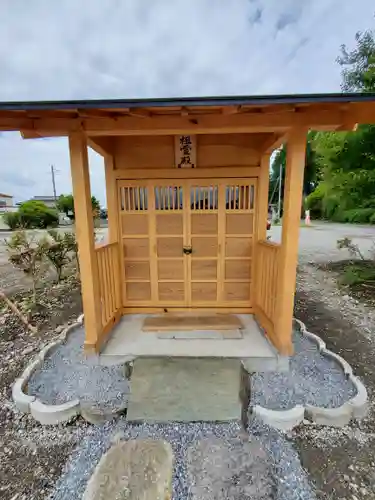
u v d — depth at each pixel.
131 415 2.13
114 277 3.30
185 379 2.37
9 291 5.39
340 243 7.28
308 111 2.21
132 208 3.36
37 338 3.53
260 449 1.87
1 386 2.57
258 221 3.32
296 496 1.57
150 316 3.45
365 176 6.38
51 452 1.88
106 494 1.57
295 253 2.47
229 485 1.62
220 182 3.28
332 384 2.49
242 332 3.03
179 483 1.64
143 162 3.29
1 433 2.04
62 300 4.91
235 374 2.40
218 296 3.50
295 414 2.08
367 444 1.92
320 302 4.94
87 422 2.14
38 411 2.13
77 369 2.72
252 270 3.42
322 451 1.87
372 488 1.62
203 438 1.96
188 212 3.35
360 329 3.82
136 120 2.28
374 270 6.08
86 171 2.48
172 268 3.47
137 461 1.78
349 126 2.40
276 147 2.94
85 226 2.52
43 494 1.60
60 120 2.29
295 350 3.07
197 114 2.23
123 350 2.71
